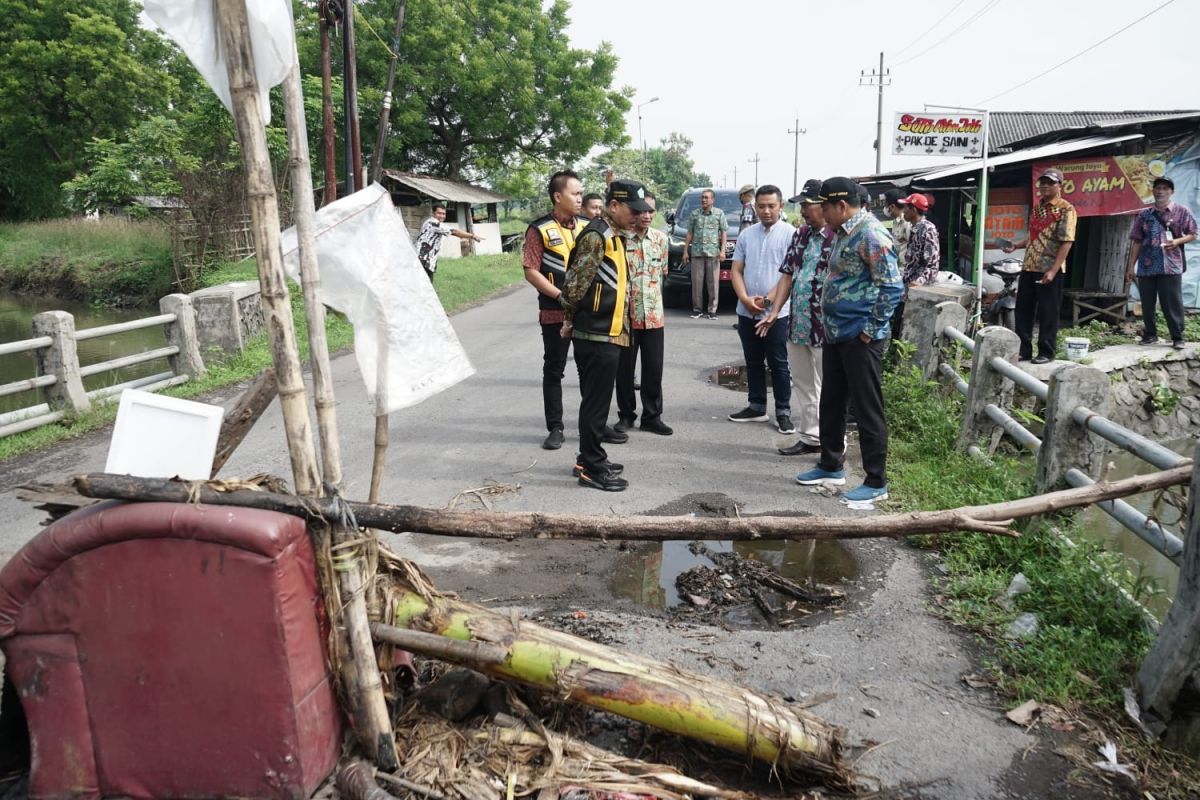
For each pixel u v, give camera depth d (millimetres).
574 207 6297
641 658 2859
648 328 6754
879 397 5211
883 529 2914
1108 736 3035
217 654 2398
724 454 6410
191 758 2479
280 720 2420
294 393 2502
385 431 2867
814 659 3551
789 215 36844
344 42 6750
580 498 5449
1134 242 10523
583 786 2568
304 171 2488
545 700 2992
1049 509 3121
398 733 2801
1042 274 8805
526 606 4047
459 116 33469
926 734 3045
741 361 9953
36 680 2469
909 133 9422
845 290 5121
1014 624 3740
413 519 2676
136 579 2381
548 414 6582
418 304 2818
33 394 10906
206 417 2627
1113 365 9727
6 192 37156
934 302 8016
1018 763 2898
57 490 2549
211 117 21984
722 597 4164
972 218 13852
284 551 2361
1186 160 12234
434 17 30531
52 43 34281
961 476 5625
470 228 32188
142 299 22578
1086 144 11945
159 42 37594
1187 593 2973
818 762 2711
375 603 2787
